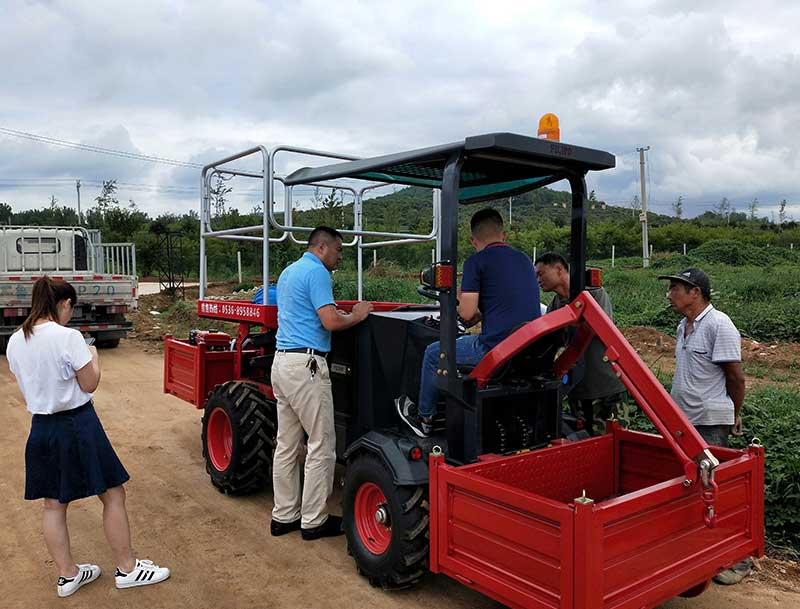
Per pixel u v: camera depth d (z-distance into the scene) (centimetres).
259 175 507
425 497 352
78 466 358
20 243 1322
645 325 1352
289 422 441
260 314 488
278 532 447
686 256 3447
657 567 280
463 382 349
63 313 365
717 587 383
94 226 4225
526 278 371
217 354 568
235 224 2442
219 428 535
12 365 358
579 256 400
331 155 525
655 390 313
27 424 723
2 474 567
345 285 1622
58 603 362
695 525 299
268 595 370
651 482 386
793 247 4894
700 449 296
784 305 1412
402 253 2812
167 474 574
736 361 381
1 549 429
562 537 258
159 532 454
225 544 435
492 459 338
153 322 1628
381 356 430
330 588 377
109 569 402
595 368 455
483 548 296
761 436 520
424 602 361
